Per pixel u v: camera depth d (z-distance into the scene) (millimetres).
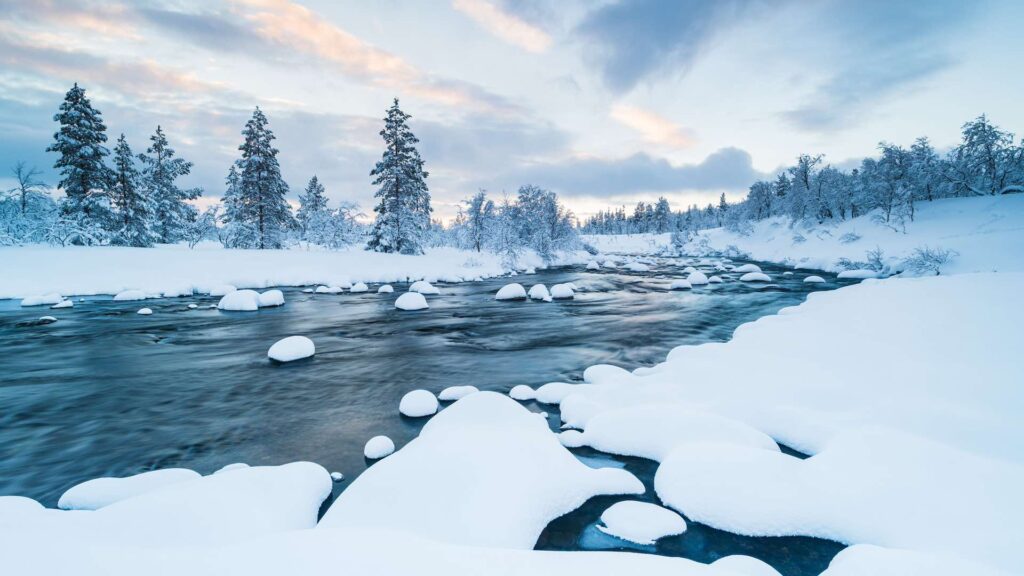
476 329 15000
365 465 5906
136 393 8844
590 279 32812
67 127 32031
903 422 5406
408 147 38844
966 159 42625
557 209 55094
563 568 2443
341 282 27891
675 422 5867
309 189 60188
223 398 8547
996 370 6410
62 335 13922
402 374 9992
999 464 4195
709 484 4500
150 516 3709
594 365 9977
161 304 19922
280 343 11430
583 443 6055
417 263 34906
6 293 19328
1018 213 31625
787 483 4379
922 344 8023
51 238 29422
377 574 2258
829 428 5488
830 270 33594
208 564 2283
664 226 123562
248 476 4594
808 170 55000
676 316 16891
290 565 2305
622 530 4145
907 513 3834
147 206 37219
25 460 6199
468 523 3838
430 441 5297
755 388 7000
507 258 38844
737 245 62531
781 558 3803
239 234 37188
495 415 6078
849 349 8352
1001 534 3410
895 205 41781
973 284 12641
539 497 4398
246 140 37594
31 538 2473
